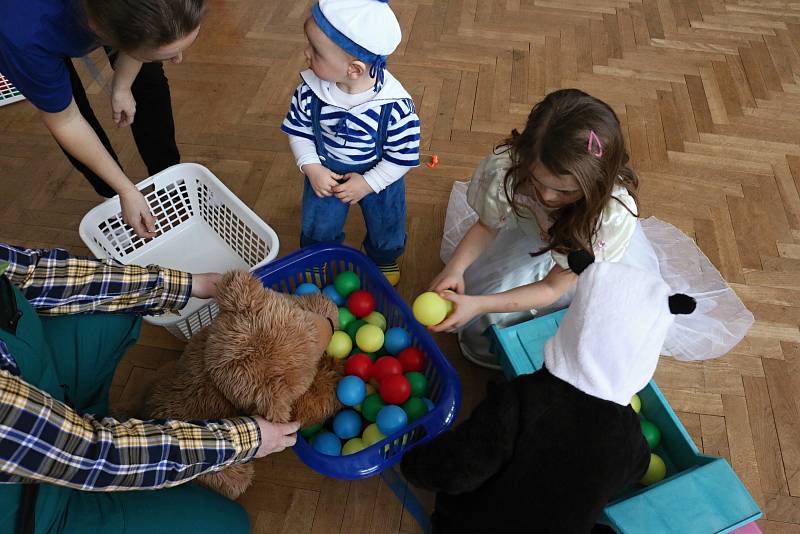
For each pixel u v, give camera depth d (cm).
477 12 264
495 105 226
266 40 250
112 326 121
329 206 156
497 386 104
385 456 123
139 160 206
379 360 141
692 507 117
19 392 76
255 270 146
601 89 234
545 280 135
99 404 121
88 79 229
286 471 146
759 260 185
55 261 111
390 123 134
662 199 200
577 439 95
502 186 132
